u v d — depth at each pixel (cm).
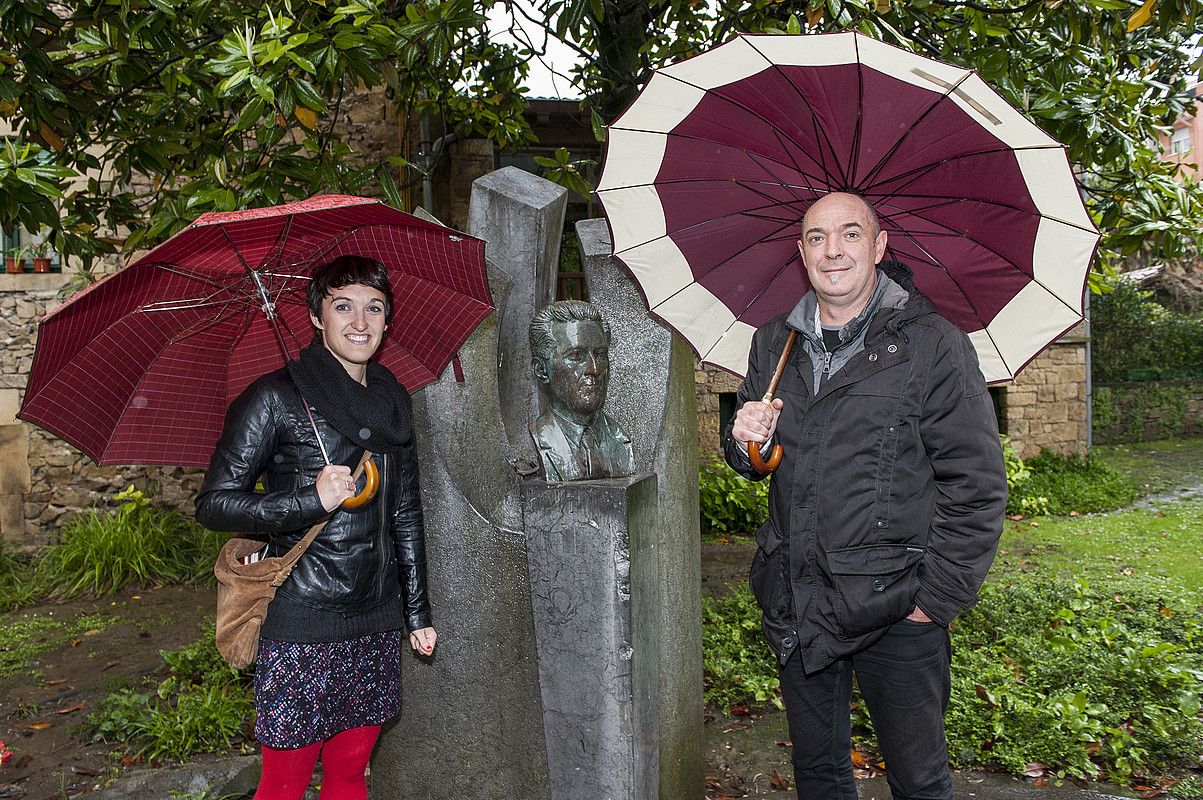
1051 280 198
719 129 209
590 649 252
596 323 262
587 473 259
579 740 258
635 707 252
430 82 572
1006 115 176
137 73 395
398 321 245
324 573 205
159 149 397
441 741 280
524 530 260
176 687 456
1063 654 432
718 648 465
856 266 190
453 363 255
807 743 213
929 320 189
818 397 194
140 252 744
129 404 209
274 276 213
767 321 230
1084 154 403
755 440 192
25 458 771
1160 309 1661
